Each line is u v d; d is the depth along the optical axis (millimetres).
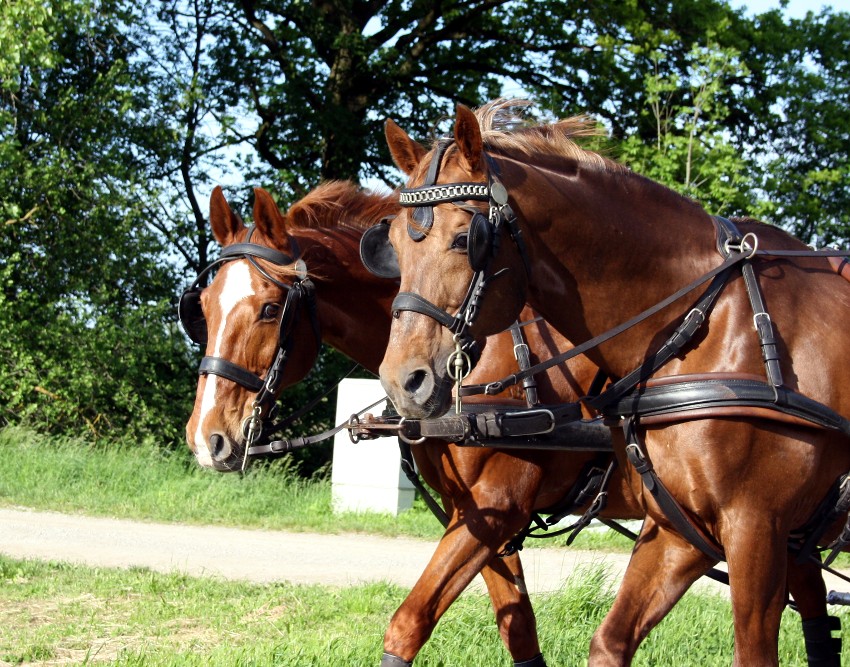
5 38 12625
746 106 16875
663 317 3154
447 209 2945
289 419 4598
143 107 15102
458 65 17859
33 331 14133
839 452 3158
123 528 9781
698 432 2988
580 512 4301
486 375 3984
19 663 4832
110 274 14422
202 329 4707
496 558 4242
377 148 16625
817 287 3270
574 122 3557
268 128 17047
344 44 15922
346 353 4762
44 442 12969
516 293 3025
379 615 6156
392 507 11203
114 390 14406
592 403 3232
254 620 5930
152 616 5891
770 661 2986
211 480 11992
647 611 3271
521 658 4262
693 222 3289
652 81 14477
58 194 14109
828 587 8281
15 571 6980
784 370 3057
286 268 4406
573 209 3113
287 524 10531
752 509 2986
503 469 3918
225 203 4688
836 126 16891
